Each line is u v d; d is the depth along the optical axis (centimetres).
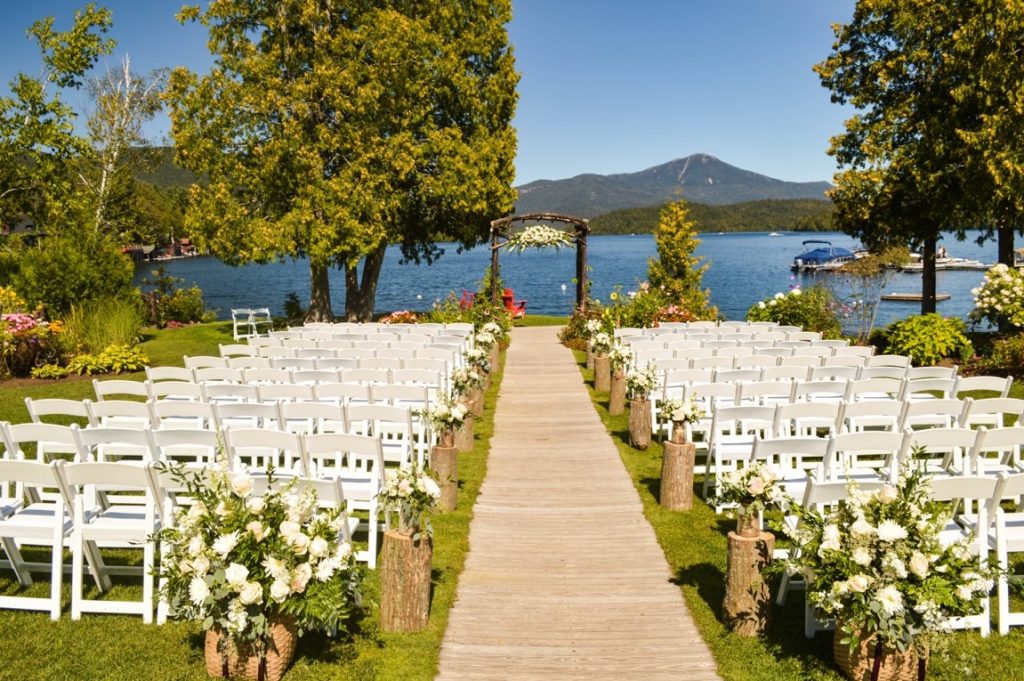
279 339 1216
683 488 718
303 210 2142
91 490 567
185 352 1836
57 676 431
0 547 604
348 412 694
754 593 480
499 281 2284
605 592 550
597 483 804
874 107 2278
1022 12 1767
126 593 543
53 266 1780
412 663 454
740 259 9006
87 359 1488
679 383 973
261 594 392
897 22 2105
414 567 486
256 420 815
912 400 699
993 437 566
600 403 1227
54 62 2483
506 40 2641
